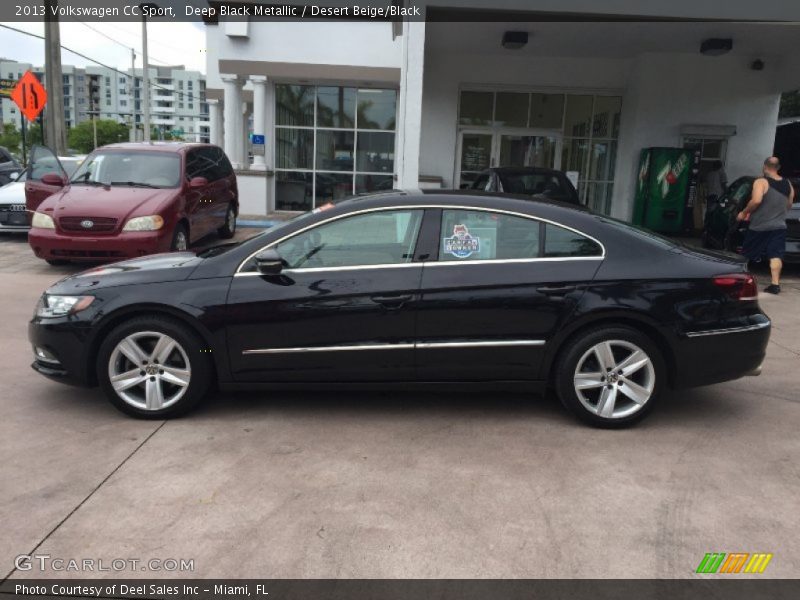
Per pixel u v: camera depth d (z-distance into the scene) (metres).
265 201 16.17
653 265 4.38
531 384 4.48
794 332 7.12
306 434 4.32
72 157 15.34
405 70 9.66
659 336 4.37
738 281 4.42
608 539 3.18
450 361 4.39
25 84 17.70
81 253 8.85
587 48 14.23
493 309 4.32
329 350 4.38
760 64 14.43
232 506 3.41
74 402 4.81
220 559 2.98
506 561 3.00
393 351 4.36
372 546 3.09
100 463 3.86
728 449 4.20
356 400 4.92
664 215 14.49
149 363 4.45
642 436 4.38
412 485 3.66
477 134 16.00
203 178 10.38
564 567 2.96
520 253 4.41
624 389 4.41
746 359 4.45
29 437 4.21
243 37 15.37
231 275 4.41
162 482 3.65
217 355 4.41
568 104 15.87
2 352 5.92
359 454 4.04
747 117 14.79
